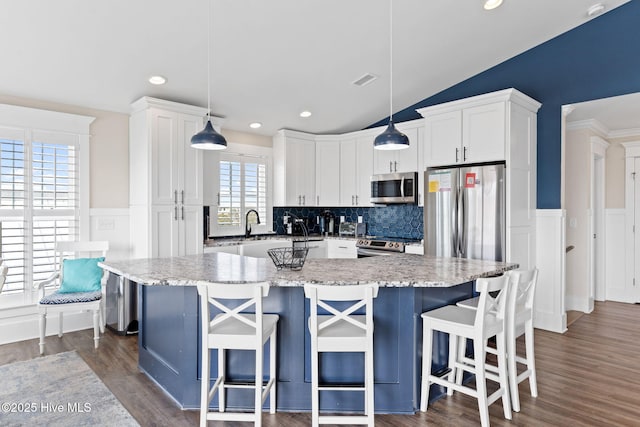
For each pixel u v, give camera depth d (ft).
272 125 16.76
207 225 15.69
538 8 10.84
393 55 12.19
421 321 7.73
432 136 13.57
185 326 7.72
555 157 12.87
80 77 11.04
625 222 16.66
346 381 7.64
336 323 7.16
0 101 11.18
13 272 11.39
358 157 17.29
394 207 17.29
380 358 7.63
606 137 16.87
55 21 8.75
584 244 15.03
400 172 15.64
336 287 6.16
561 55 12.64
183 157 13.21
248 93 13.52
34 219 11.70
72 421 7.28
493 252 11.88
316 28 10.30
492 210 11.91
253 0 8.92
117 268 8.20
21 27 8.79
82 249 12.20
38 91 11.42
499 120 11.93
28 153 11.57
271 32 10.23
